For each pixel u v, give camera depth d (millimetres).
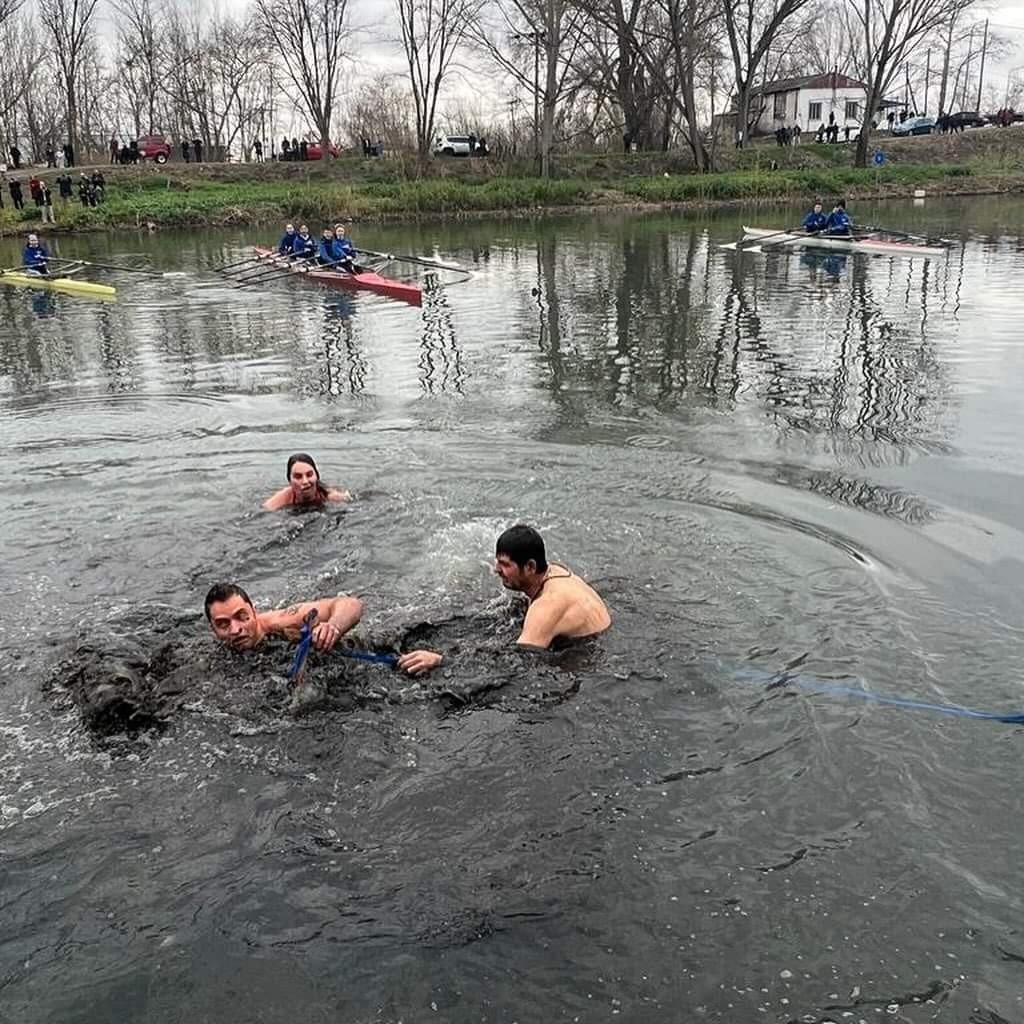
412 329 16109
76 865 3582
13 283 22844
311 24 48375
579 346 14352
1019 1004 2986
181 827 3773
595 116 53375
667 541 6555
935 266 22188
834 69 71562
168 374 12930
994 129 59969
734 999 3021
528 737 4324
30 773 4094
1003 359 12617
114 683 4574
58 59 52156
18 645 5191
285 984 3092
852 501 7445
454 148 52375
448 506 7328
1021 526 6898
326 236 23422
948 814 3812
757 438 9297
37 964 3178
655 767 4109
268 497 7645
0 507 7445
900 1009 2979
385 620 5406
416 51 47625
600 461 8531
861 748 4223
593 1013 2977
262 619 5035
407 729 4391
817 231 27828
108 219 36781
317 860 3598
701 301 18172
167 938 3268
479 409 10680
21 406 11172
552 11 43375
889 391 11133
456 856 3609
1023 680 4766
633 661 4938
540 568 5277
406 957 3178
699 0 50438
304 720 4453
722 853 3615
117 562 6324
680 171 49438
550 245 29078
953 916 3322
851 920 3311
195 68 61531
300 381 12352
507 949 3203
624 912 3348
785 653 5023
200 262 26828
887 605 5574
